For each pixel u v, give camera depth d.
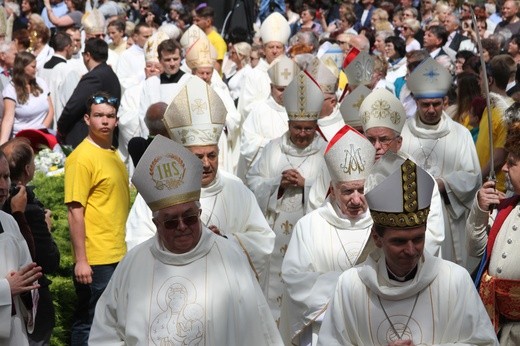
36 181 24.25
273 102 25.45
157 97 29.22
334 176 15.79
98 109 19.20
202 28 38.59
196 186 12.95
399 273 11.98
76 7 44.22
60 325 20.86
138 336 12.80
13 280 14.27
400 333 11.98
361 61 25.09
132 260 13.15
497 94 22.94
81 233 19.19
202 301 12.87
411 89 21.47
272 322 13.15
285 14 48.97
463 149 21.41
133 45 35.56
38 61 34.56
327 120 24.00
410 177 11.62
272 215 20.69
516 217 14.90
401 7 47.06
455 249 21.20
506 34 36.88
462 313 11.92
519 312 14.74
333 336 12.30
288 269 15.79
